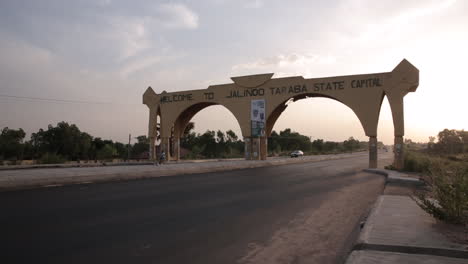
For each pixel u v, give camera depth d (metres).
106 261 5.11
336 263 5.36
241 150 75.19
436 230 6.71
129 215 8.59
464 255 5.32
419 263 4.84
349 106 30.11
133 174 19.11
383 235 6.30
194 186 15.24
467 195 7.21
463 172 7.66
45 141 60.81
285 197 12.12
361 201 11.46
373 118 29.17
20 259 5.10
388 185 16.36
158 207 9.80
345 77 30.42
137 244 6.05
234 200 11.29
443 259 5.03
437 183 7.95
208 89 38.28
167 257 5.37
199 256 5.47
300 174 22.64
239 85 36.09
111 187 14.39
